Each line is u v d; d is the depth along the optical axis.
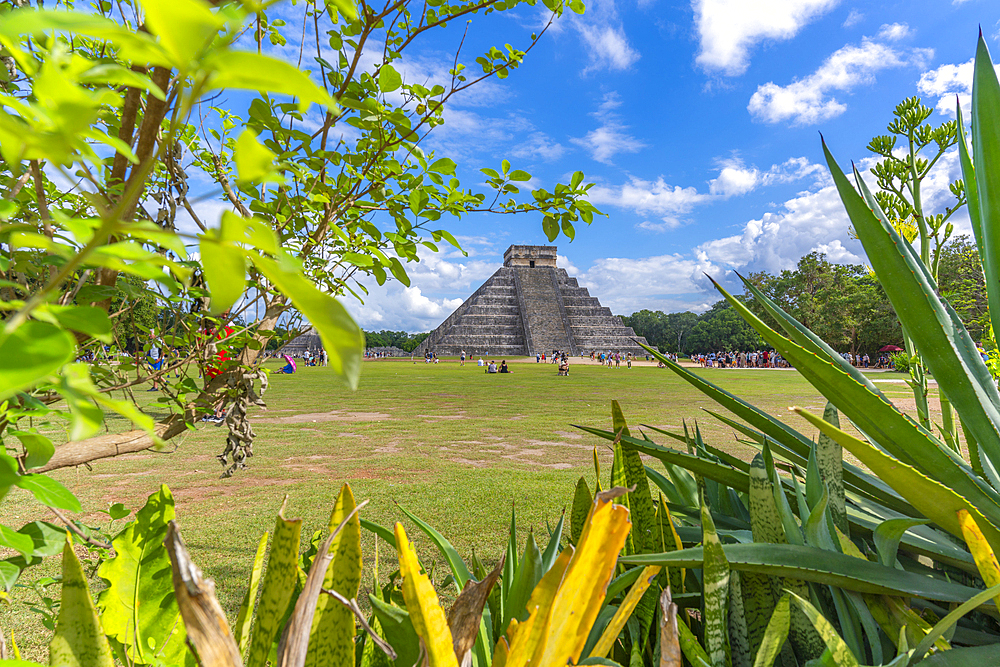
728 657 1.22
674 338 131.00
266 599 0.91
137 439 1.63
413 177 1.98
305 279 0.37
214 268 0.40
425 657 0.84
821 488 1.77
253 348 1.88
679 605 1.66
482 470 8.66
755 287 1.91
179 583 0.61
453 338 86.38
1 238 0.67
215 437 11.15
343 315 0.39
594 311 93.06
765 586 1.46
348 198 1.89
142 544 1.13
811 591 1.44
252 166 0.36
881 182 3.21
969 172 1.96
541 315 88.88
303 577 1.33
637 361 78.56
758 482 1.53
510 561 1.49
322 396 21.67
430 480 7.94
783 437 1.96
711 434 11.66
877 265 1.73
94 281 1.17
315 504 6.64
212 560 4.91
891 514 2.03
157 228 0.39
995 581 1.21
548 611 0.84
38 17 0.28
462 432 12.57
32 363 0.33
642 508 1.68
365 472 8.48
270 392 23.34
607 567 0.85
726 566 1.25
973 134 1.84
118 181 1.07
